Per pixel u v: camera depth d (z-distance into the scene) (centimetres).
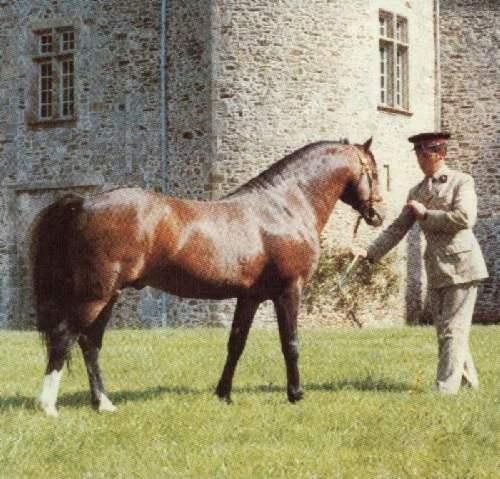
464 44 2444
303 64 2016
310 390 840
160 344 1330
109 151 2138
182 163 2042
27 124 2230
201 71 2025
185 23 2052
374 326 2109
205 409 708
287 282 749
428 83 2377
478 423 634
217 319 1973
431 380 914
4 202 2252
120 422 657
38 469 525
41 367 1055
